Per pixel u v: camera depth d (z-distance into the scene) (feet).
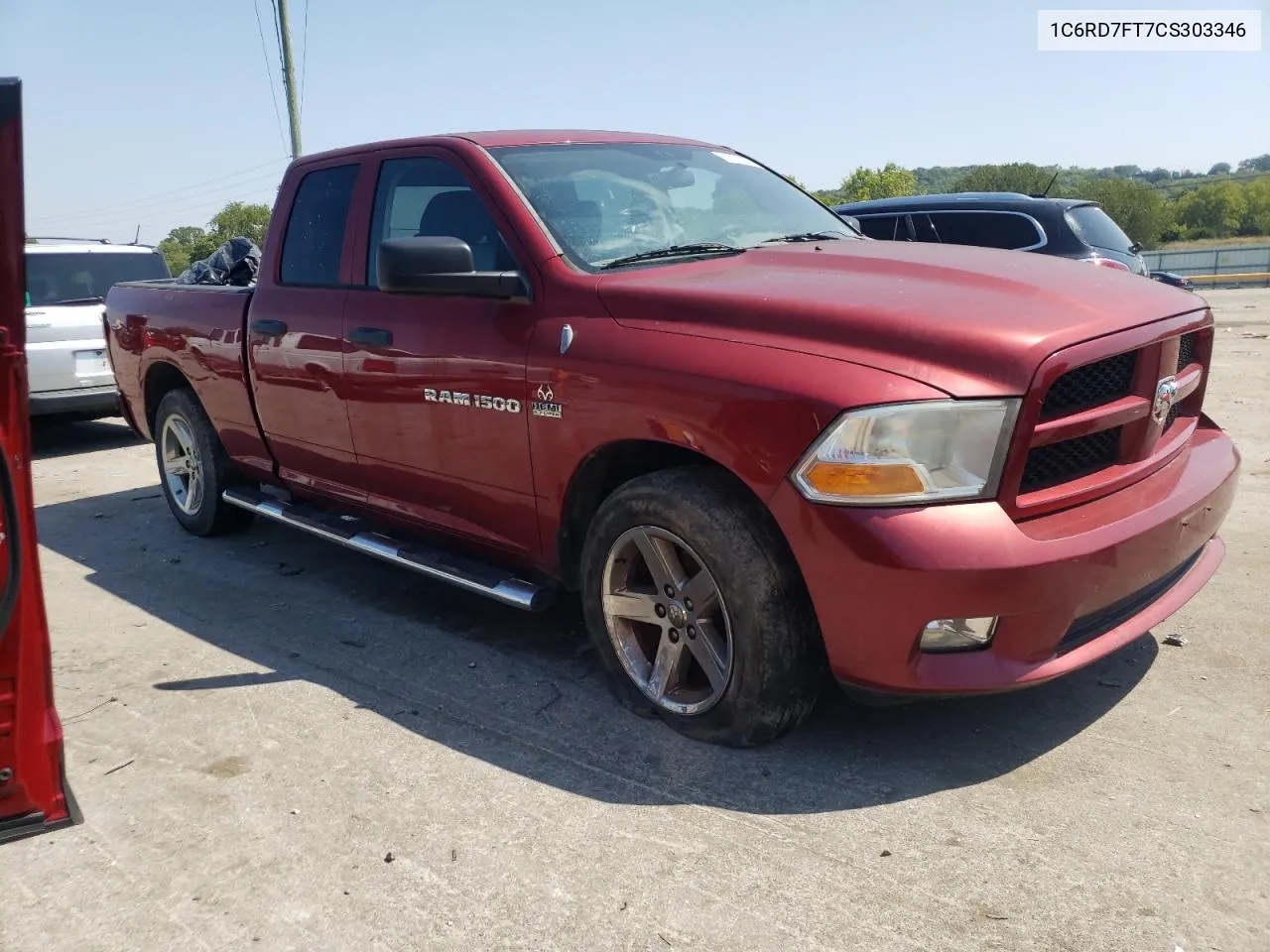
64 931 8.04
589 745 10.46
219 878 8.58
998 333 8.71
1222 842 8.33
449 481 12.48
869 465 8.50
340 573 16.65
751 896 7.95
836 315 9.24
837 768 9.75
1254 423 25.23
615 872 8.36
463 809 9.41
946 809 8.98
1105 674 11.41
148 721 11.51
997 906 7.69
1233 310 66.08
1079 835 8.52
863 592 8.63
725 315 9.78
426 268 11.01
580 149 13.29
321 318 13.93
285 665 12.92
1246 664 11.47
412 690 12.01
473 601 15.07
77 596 16.07
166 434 19.20
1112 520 9.11
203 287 17.47
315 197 14.70
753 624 9.45
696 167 14.19
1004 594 8.38
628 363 10.02
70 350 29.25
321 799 9.69
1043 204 31.50
